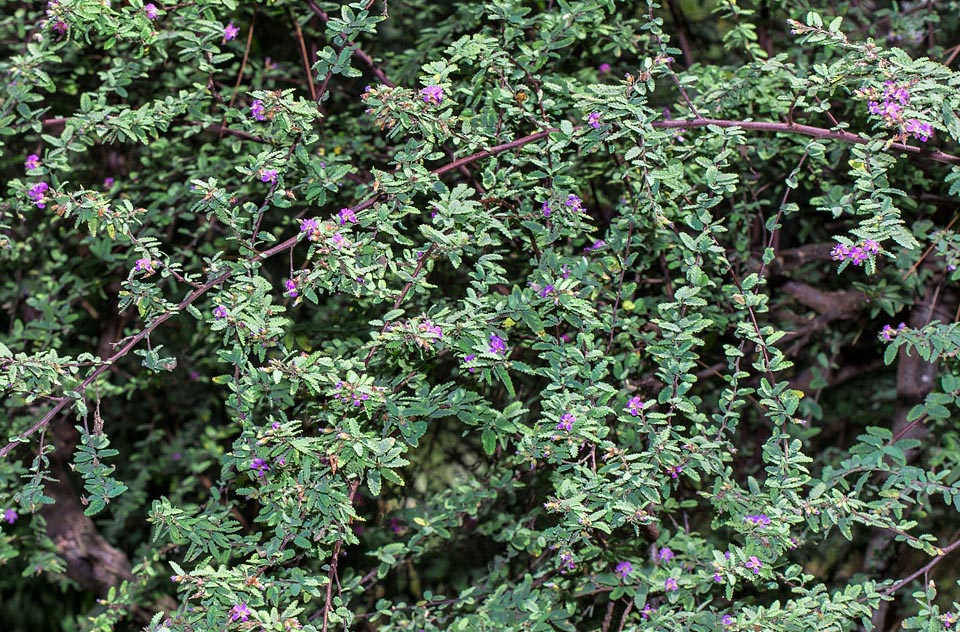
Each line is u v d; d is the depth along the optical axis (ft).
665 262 9.77
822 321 12.07
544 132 8.03
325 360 7.18
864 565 12.70
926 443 11.87
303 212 10.74
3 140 12.04
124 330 12.72
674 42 12.79
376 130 11.33
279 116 7.64
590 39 11.23
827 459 12.41
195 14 8.77
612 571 9.29
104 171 12.69
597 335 9.41
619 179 9.10
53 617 17.22
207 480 14.42
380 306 10.31
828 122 10.68
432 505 10.89
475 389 10.50
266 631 7.27
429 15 12.00
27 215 11.94
